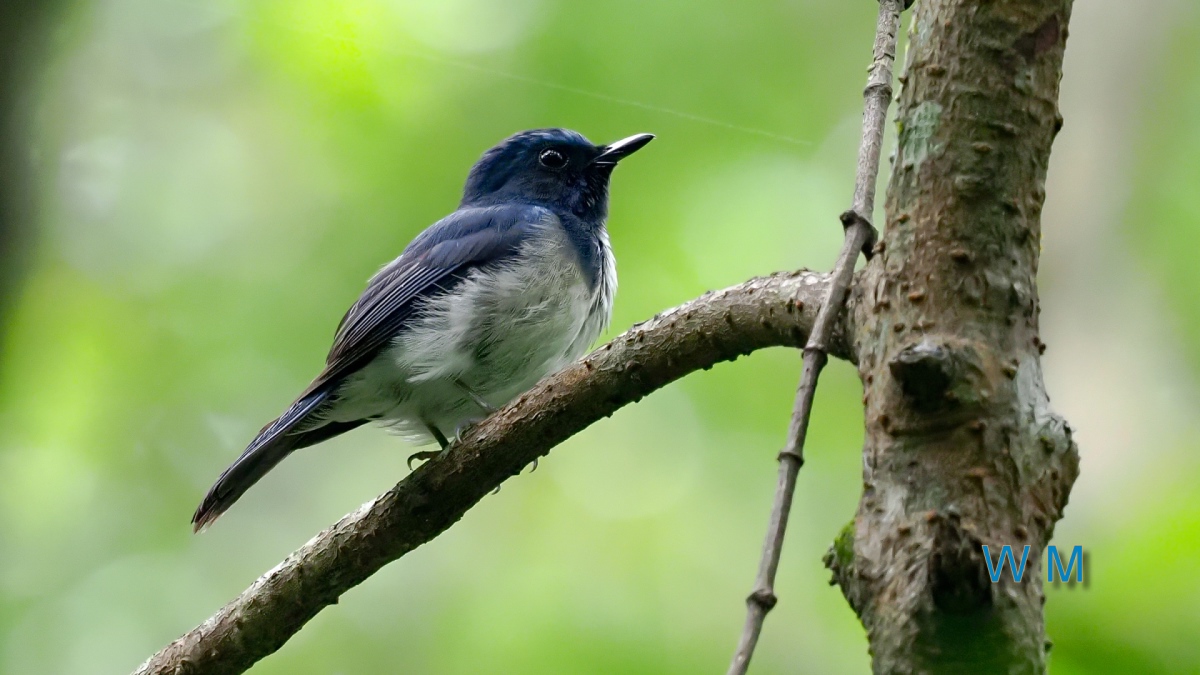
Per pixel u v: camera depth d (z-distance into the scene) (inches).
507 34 506.3
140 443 498.9
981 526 150.1
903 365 154.0
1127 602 346.3
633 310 479.5
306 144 506.0
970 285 160.6
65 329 489.7
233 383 499.2
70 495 495.2
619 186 497.4
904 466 155.9
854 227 183.2
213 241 511.5
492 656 444.8
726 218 497.7
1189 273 448.8
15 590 480.4
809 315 204.2
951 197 163.5
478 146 494.6
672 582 473.4
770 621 459.2
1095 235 457.1
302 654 470.9
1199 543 358.0
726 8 527.2
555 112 499.2
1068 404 440.1
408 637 471.2
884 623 149.7
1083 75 472.7
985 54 165.5
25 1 346.0
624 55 508.4
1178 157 462.0
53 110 383.6
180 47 515.2
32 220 365.1
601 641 443.5
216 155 518.3
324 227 502.6
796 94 522.9
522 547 490.0
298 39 502.6
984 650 143.6
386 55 499.2
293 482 538.9
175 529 500.7
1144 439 420.8
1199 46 467.8
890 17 208.2
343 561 266.1
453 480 255.1
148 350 499.2
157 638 483.5
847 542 159.8
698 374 508.1
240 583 505.0
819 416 492.7
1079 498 406.9
